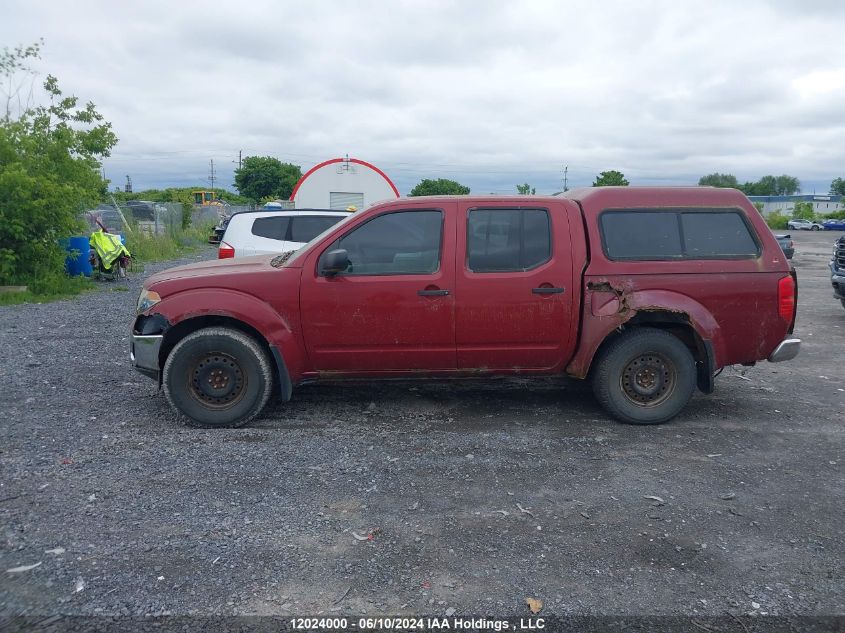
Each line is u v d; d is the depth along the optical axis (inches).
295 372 214.8
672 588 128.0
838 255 454.9
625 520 154.4
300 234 412.5
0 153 528.4
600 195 221.3
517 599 123.7
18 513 150.7
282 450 192.2
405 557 137.1
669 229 219.5
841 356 339.0
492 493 167.5
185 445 195.0
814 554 140.9
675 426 222.5
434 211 215.9
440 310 213.3
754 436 213.3
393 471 179.5
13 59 547.2
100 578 126.6
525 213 217.0
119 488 164.7
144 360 213.2
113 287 598.2
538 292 214.2
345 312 211.9
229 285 211.6
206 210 1605.6
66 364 293.3
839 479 179.5
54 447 190.5
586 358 217.0
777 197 4116.6
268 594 123.5
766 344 221.1
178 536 142.6
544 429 216.8
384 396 249.9
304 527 148.2
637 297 213.6
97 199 613.0
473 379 224.4
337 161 1004.6
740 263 218.1
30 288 539.5
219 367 210.2
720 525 152.8
